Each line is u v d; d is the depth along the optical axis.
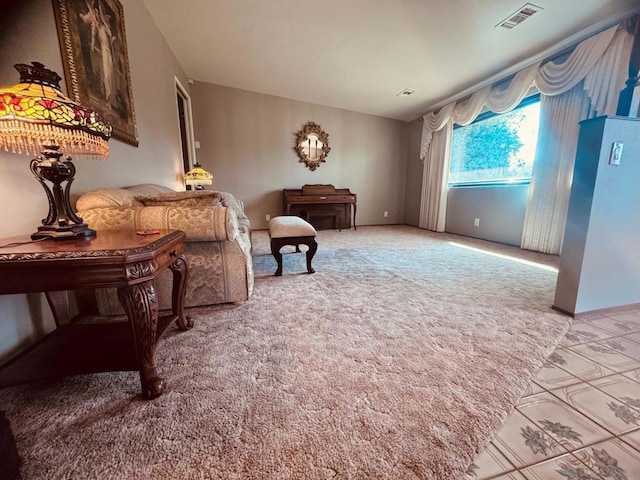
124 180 2.15
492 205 4.00
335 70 3.76
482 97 3.92
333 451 0.76
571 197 1.59
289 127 5.08
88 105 1.65
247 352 1.24
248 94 4.77
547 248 3.21
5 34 1.16
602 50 2.54
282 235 2.31
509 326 1.49
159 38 2.97
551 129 3.09
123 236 1.12
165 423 0.85
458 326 1.49
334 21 2.68
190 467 0.72
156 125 2.90
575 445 0.80
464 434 0.82
